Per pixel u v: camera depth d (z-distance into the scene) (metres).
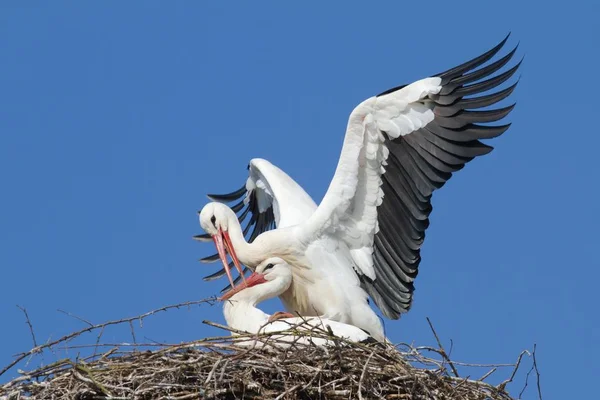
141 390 14.57
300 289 17.42
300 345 15.46
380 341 17.08
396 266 17.58
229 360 14.75
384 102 17.31
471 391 15.46
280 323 16.28
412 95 17.34
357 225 17.48
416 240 17.52
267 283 17.05
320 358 15.11
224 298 16.97
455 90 17.47
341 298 17.31
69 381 14.73
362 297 17.41
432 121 17.47
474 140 17.47
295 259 17.38
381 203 17.47
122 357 15.09
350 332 15.97
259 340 15.36
